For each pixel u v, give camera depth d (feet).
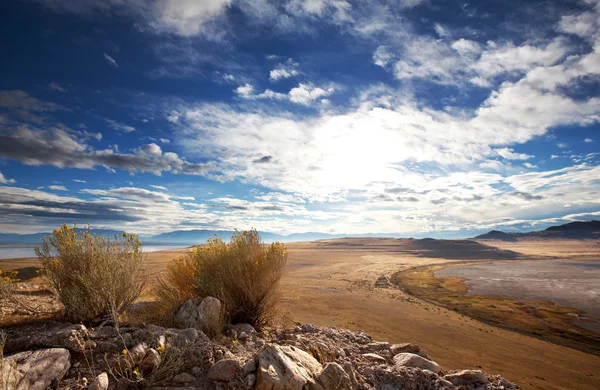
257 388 13.71
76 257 18.81
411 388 17.43
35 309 19.85
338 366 15.70
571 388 28.14
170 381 14.07
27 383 11.78
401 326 45.06
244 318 25.07
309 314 45.91
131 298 20.16
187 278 25.84
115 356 14.23
